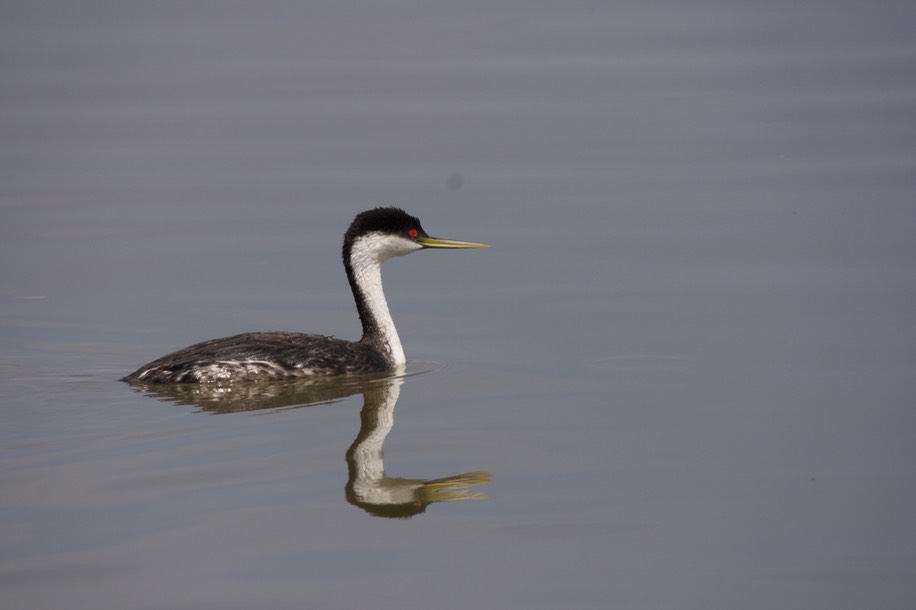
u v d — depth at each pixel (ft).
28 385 53.93
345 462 45.91
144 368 54.13
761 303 65.10
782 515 41.47
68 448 46.47
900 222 77.10
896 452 46.26
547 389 54.29
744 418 50.16
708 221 79.05
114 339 61.67
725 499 42.73
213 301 68.18
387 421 50.34
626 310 65.21
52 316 65.36
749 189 84.89
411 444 47.91
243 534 40.29
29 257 75.46
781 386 53.83
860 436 47.93
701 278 69.41
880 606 35.96
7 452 46.01
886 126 98.48
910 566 38.06
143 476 44.21
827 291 66.39
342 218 82.33
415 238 58.54
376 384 55.06
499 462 46.21
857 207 80.18
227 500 42.63
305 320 65.46
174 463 45.47
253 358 53.72
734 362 57.11
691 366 56.85
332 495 43.21
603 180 88.48
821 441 47.55
